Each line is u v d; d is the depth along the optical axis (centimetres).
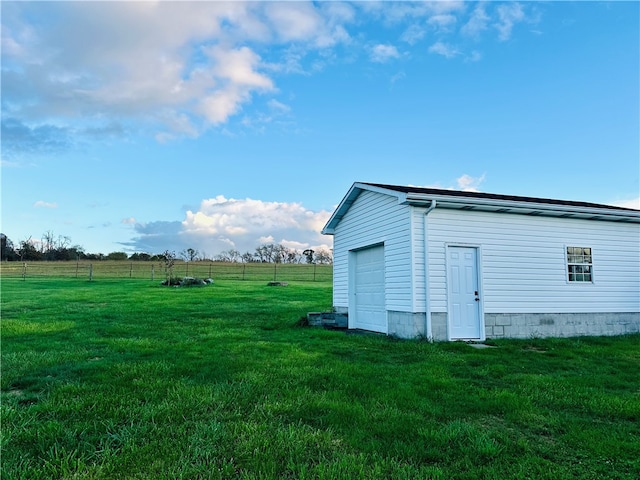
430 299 955
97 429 366
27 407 430
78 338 908
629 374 621
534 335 1052
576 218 1143
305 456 314
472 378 582
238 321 1268
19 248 5984
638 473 295
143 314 1405
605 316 1148
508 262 1049
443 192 1168
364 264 1233
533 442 351
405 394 476
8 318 1260
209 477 275
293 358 692
